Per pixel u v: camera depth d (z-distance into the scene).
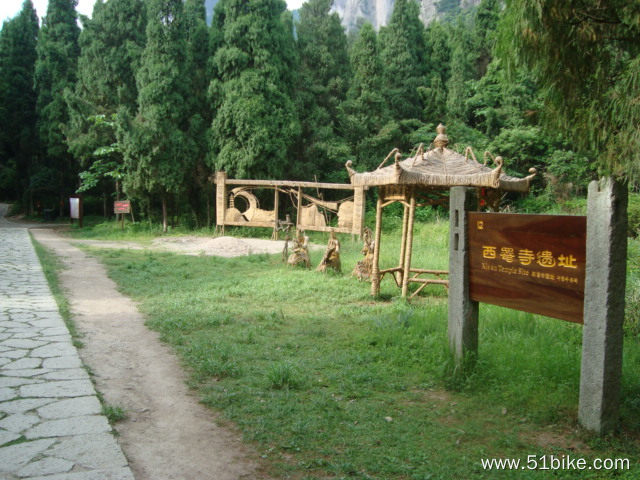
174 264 12.76
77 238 20.91
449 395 4.46
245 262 13.22
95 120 23.50
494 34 4.53
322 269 11.35
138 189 21.89
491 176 7.52
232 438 3.66
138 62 22.91
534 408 4.07
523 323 6.32
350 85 25.14
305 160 23.69
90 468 3.11
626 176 3.72
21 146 31.83
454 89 25.22
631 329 5.94
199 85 22.83
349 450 3.45
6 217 33.94
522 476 3.12
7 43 32.59
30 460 3.17
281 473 3.18
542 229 4.04
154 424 3.87
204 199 23.59
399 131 24.47
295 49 23.88
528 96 23.11
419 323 6.43
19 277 10.28
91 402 4.12
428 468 3.21
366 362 5.29
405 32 27.91
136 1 24.06
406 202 8.64
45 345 5.66
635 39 3.82
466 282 4.82
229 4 21.61
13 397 4.18
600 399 3.60
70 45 29.11
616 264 3.55
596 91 4.02
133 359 5.39
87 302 8.21
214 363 5.03
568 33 3.90
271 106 21.11
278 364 4.89
